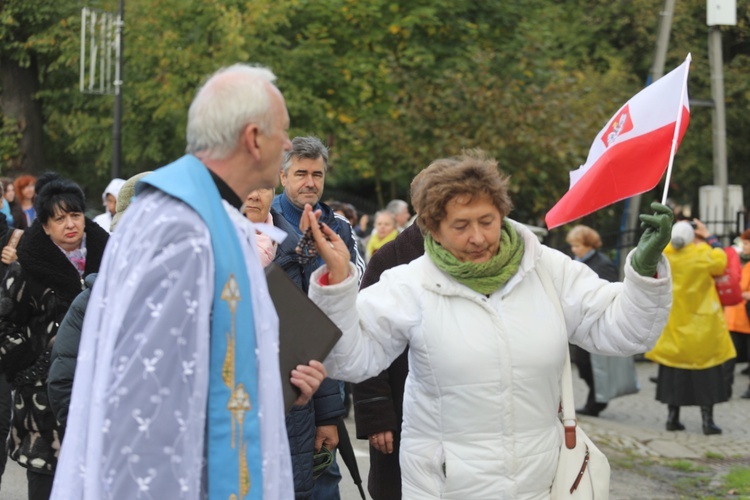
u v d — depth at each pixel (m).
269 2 20.59
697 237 9.76
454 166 3.55
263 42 20.86
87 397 2.67
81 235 5.05
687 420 10.61
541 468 3.52
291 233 4.86
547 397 3.55
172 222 2.60
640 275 3.45
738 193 14.76
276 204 5.28
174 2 20.48
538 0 23.95
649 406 11.37
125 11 20.58
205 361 2.59
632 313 3.51
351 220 13.70
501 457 3.47
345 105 22.42
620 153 4.08
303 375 3.17
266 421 2.71
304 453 4.63
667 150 4.04
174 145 22.77
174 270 2.56
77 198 5.01
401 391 4.86
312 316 3.24
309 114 21.38
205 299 2.60
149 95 20.89
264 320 2.75
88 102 24.28
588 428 9.80
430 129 16.47
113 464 2.51
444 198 3.48
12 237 7.01
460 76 16.33
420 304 3.55
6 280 4.93
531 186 16.02
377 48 22.28
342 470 8.07
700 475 8.19
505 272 3.52
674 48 23.73
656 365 14.27
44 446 4.90
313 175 5.21
